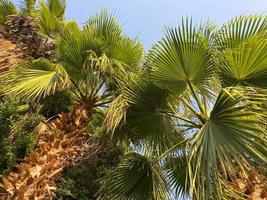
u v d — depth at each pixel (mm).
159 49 6781
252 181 5809
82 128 7305
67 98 9930
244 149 5562
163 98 7227
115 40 8727
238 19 7090
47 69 8602
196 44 6602
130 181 7598
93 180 10312
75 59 8445
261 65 6340
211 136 5809
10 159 8992
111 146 8812
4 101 9367
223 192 5883
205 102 6809
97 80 8164
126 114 7406
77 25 9352
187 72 6688
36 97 8750
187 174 6215
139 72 7680
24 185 5621
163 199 7348
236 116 5805
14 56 8914
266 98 5734
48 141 6984
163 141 7496
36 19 11250
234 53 6359
